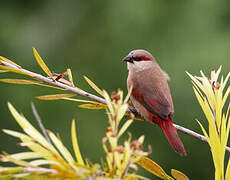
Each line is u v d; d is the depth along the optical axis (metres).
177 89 13.36
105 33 15.68
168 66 13.95
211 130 3.78
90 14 16.09
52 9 16.50
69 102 13.65
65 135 13.44
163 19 15.06
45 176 2.42
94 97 4.91
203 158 13.36
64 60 15.81
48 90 13.73
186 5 15.11
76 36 16.08
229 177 3.58
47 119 13.47
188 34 14.77
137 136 13.65
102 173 2.61
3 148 13.29
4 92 13.78
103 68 15.37
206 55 13.80
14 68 4.24
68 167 2.51
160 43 14.79
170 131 6.00
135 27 15.20
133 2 15.24
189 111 13.10
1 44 15.59
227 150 4.65
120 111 2.79
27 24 16.20
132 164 2.54
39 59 4.52
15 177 2.43
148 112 6.96
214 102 4.04
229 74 4.21
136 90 7.29
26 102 13.59
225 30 14.60
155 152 13.66
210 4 14.98
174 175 3.29
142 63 7.60
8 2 16.44
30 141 2.71
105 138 2.64
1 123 13.52
